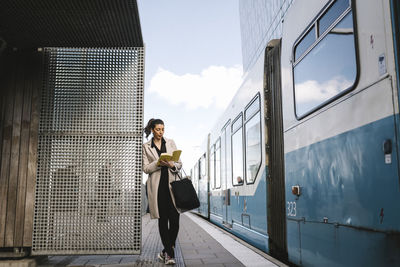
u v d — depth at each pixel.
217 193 12.66
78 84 5.62
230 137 10.38
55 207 5.33
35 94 5.53
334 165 3.87
